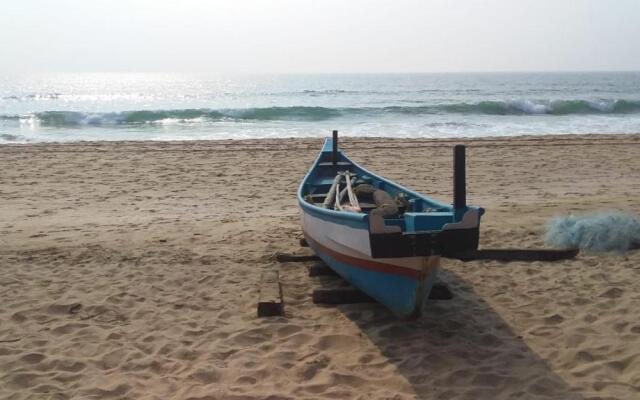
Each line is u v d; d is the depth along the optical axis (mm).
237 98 54281
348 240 5766
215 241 8797
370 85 98062
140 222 10062
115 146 19578
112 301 6508
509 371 4828
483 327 5711
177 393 4582
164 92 74250
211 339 5547
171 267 7633
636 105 36500
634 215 9609
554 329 5641
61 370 5012
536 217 10023
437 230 5047
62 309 6301
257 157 17453
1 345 5449
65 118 30250
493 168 15602
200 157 17438
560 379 4691
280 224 9766
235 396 4496
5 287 6922
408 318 5453
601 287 6715
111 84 121875
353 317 5988
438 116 33219
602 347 5215
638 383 4582
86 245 8617
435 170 15312
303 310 6199
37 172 15125
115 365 5094
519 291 6672
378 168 15523
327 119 31672
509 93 64062
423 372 4836
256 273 7391
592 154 17938
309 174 9625
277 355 5180
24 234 9289
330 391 4547
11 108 41156
